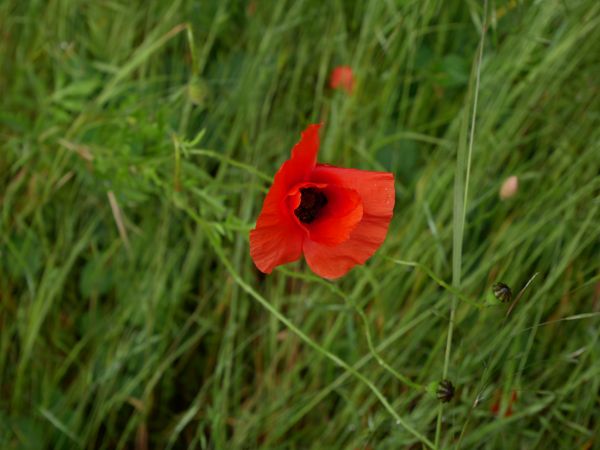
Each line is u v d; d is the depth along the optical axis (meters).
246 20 0.59
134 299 0.51
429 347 0.50
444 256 0.47
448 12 0.55
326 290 0.50
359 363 0.46
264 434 0.50
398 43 0.55
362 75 0.53
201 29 0.58
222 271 0.52
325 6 0.57
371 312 0.49
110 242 0.54
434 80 0.53
